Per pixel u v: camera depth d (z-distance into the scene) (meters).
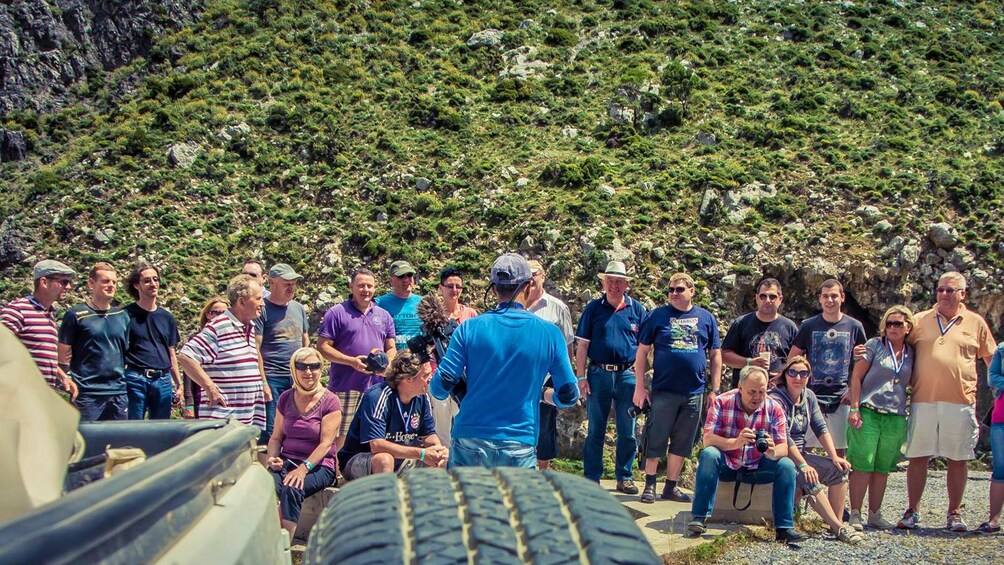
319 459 7.37
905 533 8.65
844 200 24.42
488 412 5.52
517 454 5.50
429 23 43.28
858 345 9.04
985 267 21.27
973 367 8.83
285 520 7.11
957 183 24.02
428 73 37.91
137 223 28.20
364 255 25.45
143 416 9.46
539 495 2.78
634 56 38.66
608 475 13.59
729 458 8.40
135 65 43.91
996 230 22.08
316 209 28.41
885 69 37.34
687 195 25.38
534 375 5.56
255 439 3.57
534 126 33.09
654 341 9.56
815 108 32.34
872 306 21.70
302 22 42.88
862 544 8.04
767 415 8.26
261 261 26.09
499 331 5.56
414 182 28.70
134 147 32.22
